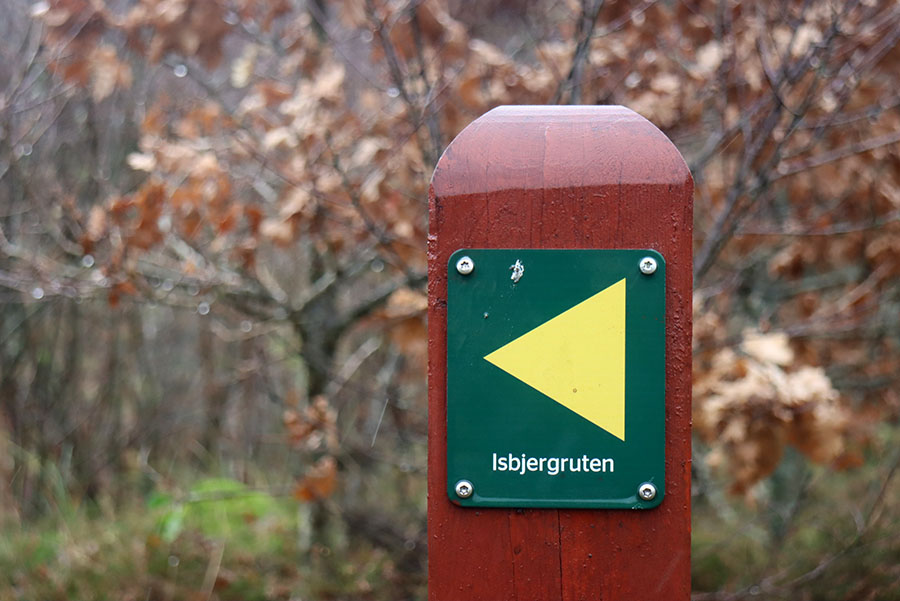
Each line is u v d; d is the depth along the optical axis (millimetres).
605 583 1264
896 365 3518
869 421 3598
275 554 4211
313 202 2943
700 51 3012
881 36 2773
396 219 3000
